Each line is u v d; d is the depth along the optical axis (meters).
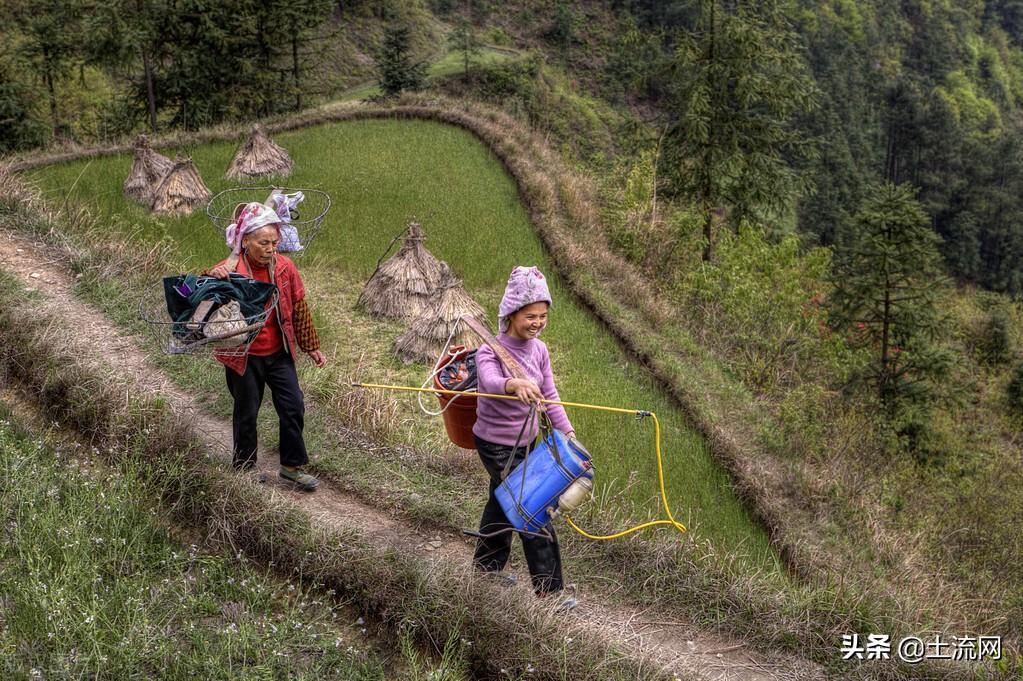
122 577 4.36
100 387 5.84
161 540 4.75
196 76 27.31
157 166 12.80
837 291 16.44
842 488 8.49
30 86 28.06
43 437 5.54
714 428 8.84
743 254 14.35
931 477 12.80
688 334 11.71
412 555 4.84
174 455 5.32
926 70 118.31
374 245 11.98
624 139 19.59
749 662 4.98
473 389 4.89
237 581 4.58
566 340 10.47
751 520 7.82
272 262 5.17
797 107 19.00
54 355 6.11
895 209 16.00
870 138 84.50
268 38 28.53
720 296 13.02
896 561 7.77
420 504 5.62
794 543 7.36
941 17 126.62
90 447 5.56
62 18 27.70
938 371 16.03
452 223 13.21
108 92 39.19
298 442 5.47
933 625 5.79
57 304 7.29
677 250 15.05
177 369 6.83
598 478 7.79
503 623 4.34
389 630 4.48
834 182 68.94
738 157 18.17
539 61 70.69
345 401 6.88
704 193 18.75
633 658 4.42
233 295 4.95
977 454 15.88
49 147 16.42
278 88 29.81
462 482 6.16
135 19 25.59
